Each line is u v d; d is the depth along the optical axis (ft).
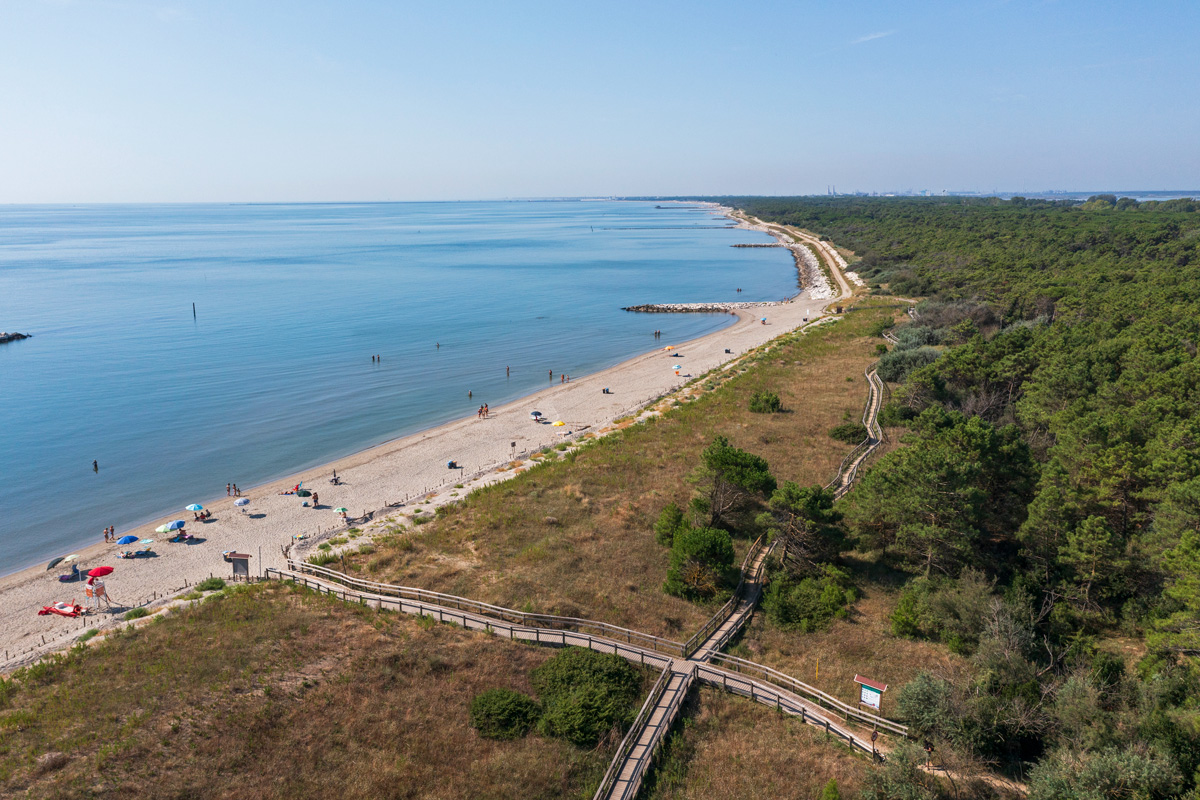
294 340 417.28
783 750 100.27
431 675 112.78
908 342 325.01
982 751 95.61
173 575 157.99
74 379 330.95
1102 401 175.83
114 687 107.86
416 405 300.20
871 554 156.04
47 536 183.62
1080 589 127.34
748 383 301.02
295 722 100.99
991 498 156.66
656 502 184.96
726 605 136.46
